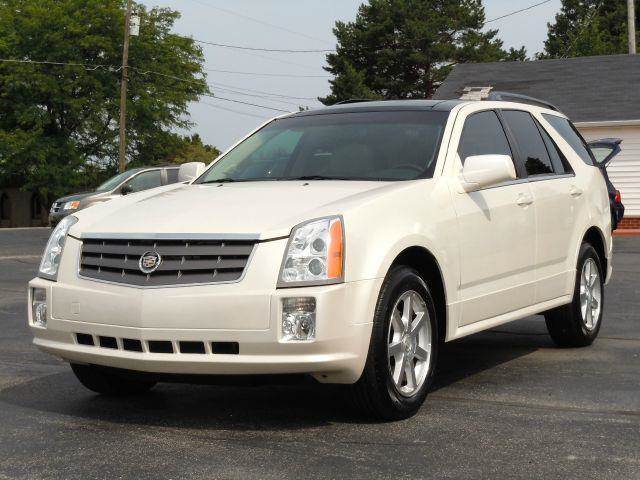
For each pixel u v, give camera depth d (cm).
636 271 1381
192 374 477
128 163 5662
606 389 585
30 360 695
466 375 636
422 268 547
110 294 483
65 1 5475
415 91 6159
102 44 5306
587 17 7469
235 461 427
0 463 426
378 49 6266
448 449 446
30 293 530
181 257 476
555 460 427
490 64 3341
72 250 513
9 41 5325
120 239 495
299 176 587
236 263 468
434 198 547
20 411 532
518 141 671
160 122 5709
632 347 746
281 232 470
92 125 5400
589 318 745
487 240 590
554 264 682
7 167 5322
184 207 518
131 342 480
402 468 415
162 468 417
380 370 486
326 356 462
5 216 5953
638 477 402
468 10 6322
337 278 468
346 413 522
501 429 484
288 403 550
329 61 6341
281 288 461
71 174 5319
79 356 501
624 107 2752
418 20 6119
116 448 451
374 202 504
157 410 535
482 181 568
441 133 594
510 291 620
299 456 434
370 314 478
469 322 578
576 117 2748
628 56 3177
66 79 5322
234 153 649
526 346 755
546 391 580
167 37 5794
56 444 459
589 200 741
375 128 612
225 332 460
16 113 5300
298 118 661
